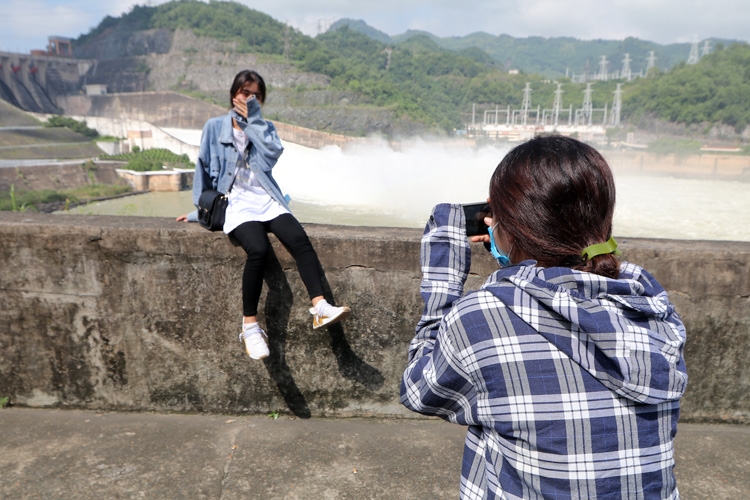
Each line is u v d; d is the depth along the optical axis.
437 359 0.89
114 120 112.19
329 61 181.25
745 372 2.42
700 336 2.38
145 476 2.04
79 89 164.25
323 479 2.05
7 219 2.46
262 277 2.25
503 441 0.83
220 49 181.88
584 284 0.80
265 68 167.12
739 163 95.50
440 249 1.05
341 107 145.00
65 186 80.31
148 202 70.44
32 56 149.00
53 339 2.47
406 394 0.98
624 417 0.78
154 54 171.75
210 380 2.50
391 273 2.39
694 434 2.40
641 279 0.93
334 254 2.38
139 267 2.39
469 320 0.83
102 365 2.50
